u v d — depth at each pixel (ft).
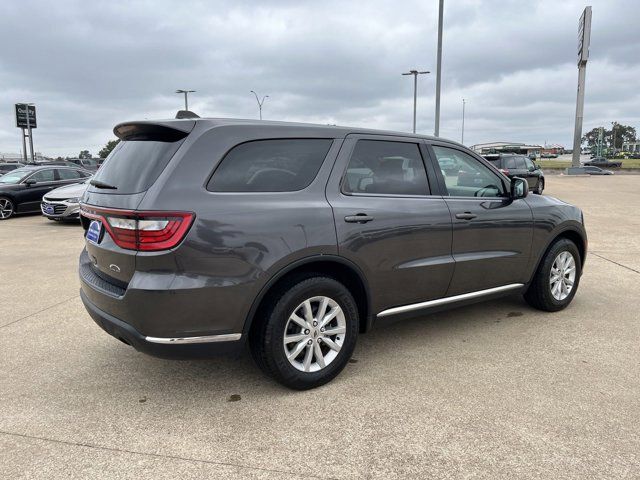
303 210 10.41
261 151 10.43
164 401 10.55
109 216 9.80
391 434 9.23
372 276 11.52
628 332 14.38
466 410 10.03
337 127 11.68
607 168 194.59
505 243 14.25
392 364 12.26
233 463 8.42
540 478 7.97
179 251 9.13
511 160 61.16
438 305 13.14
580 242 16.93
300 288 10.38
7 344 13.79
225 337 9.74
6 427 9.56
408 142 12.76
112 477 8.07
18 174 46.65
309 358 10.84
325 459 8.51
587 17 117.19
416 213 12.18
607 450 8.67
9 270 23.07
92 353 13.15
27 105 138.21
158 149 10.05
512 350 13.09
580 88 122.72
